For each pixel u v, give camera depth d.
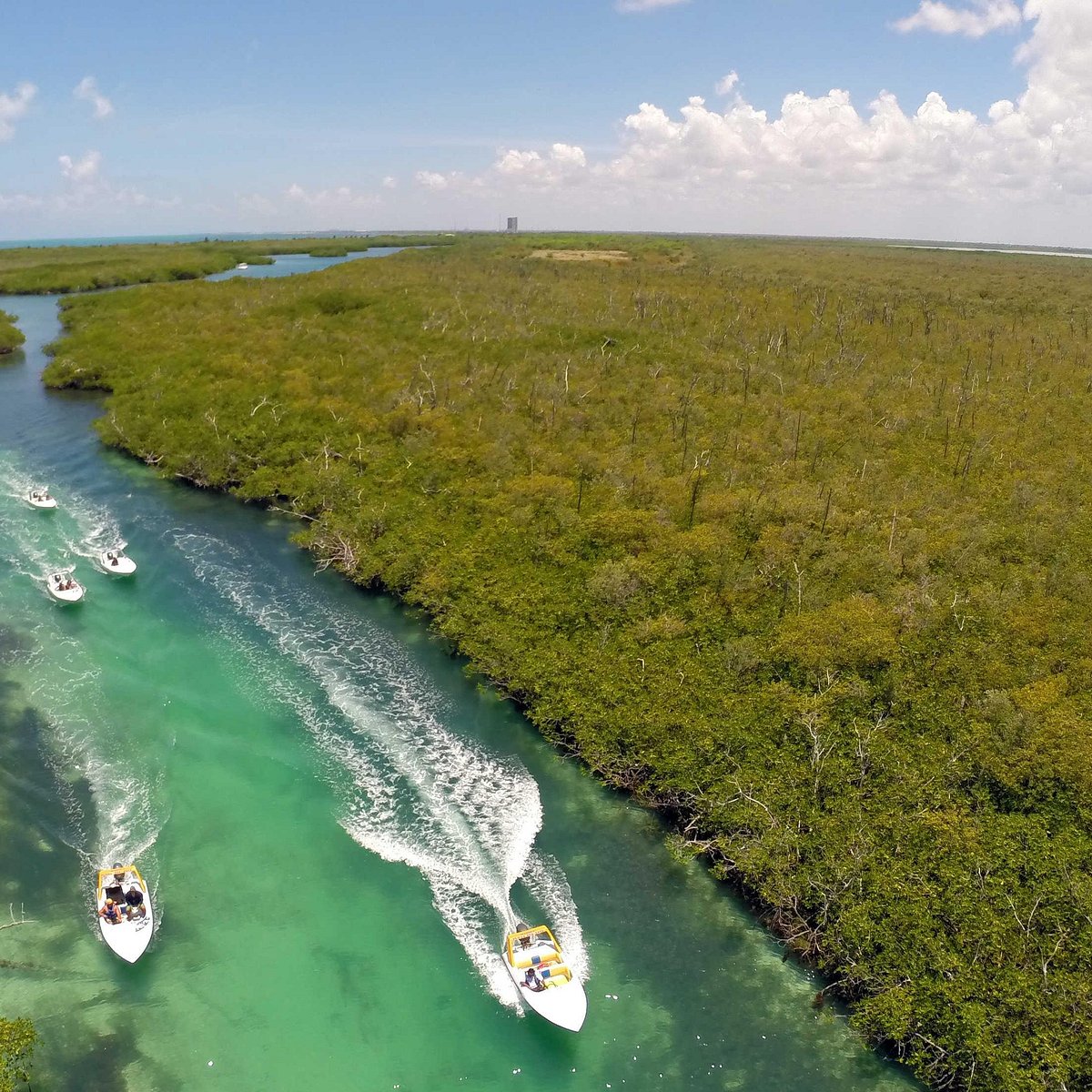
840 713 37.28
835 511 54.59
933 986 26.11
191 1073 25.45
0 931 29.44
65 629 47.47
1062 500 58.62
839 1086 25.84
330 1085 25.31
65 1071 25.20
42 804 35.19
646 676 40.34
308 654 46.47
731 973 29.38
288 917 30.77
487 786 37.53
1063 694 38.22
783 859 30.92
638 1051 26.75
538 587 47.84
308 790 36.84
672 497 56.84
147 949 29.11
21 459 70.38
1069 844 30.20
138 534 59.31
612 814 36.31
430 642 48.12
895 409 75.56
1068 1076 23.42
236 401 75.69
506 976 28.91
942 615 43.62
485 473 62.16
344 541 55.38
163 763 38.00
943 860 29.94
